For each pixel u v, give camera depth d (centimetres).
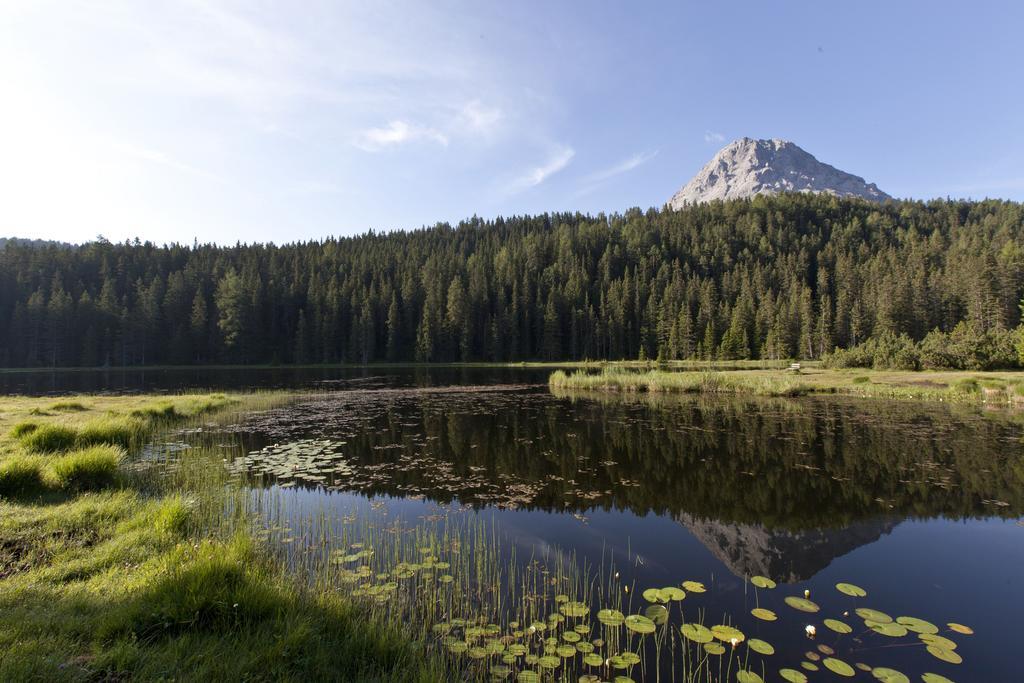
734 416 2141
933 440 1609
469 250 12688
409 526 895
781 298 7862
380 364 7881
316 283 8506
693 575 705
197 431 1855
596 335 8344
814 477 1220
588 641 528
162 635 437
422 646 494
